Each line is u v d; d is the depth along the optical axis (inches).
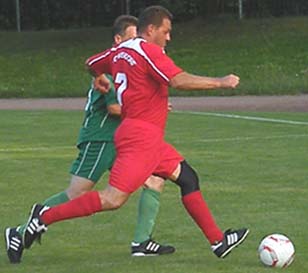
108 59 579.2
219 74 2554.1
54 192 886.4
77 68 2659.9
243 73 2524.6
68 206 562.3
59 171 1023.0
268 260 564.4
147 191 604.4
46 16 3371.1
